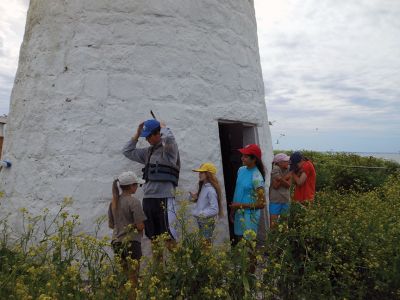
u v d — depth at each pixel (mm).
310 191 6246
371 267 4105
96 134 5211
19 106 5859
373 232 4586
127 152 4992
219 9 5945
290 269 4023
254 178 5074
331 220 4535
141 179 5223
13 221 5445
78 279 3168
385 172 14383
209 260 3518
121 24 5367
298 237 4289
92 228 5059
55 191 5176
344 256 4246
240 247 3547
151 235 4770
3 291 2926
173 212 4754
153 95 5344
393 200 7219
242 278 3350
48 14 5656
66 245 3498
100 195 5121
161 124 4957
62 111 5305
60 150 5234
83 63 5328
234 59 6074
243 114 6082
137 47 5363
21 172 5523
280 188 5914
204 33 5734
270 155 6984
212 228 4332
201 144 5539
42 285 3020
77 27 5402
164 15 5477
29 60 5832
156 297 3105
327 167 13797
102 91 5266
